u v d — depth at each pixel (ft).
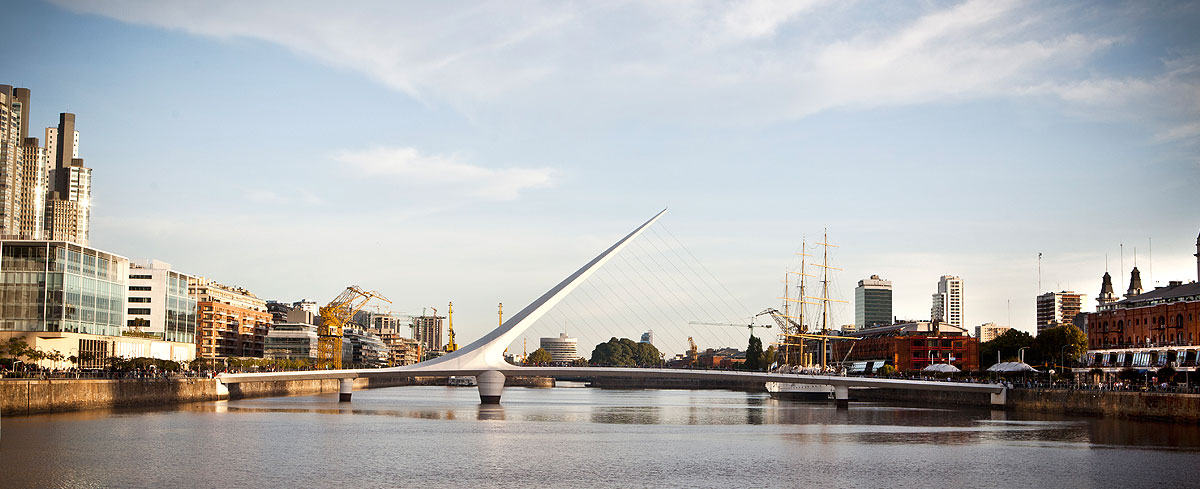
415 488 230.48
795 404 614.34
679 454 293.23
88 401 400.88
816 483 242.17
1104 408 427.33
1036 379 575.38
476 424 393.70
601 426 391.45
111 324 567.59
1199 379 451.12
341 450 293.84
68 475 237.25
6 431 315.78
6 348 446.60
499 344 543.39
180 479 235.61
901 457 287.69
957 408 535.60
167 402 471.21
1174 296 521.24
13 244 509.76
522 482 240.12
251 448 293.84
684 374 509.76
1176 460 278.67
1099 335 570.87
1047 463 273.95
